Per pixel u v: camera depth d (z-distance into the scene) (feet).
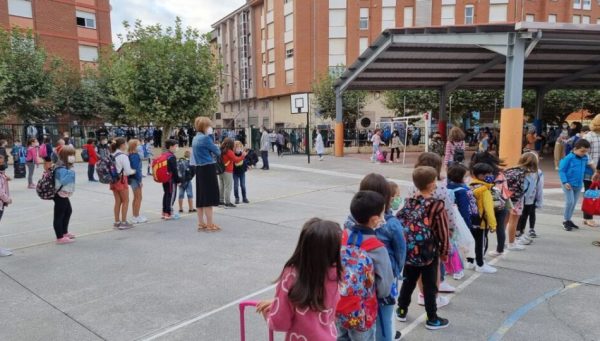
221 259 19.60
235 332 12.78
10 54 75.41
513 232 20.51
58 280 17.22
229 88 177.17
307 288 7.26
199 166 24.25
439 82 76.54
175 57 72.84
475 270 17.75
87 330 13.06
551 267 18.12
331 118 111.24
